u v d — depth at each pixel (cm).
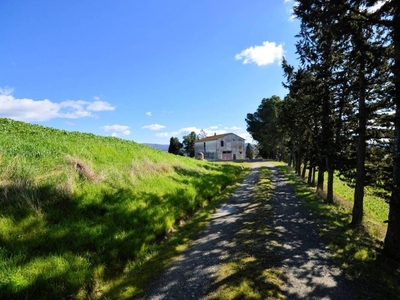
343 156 1362
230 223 918
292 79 1912
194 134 9238
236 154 6612
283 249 661
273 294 446
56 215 624
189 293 457
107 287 491
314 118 1828
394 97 675
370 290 480
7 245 481
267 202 1280
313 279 512
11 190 635
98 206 736
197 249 674
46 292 423
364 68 943
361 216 953
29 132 1227
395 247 632
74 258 512
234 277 505
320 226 888
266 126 6112
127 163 1230
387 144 1201
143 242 673
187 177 1528
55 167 846
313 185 2142
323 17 717
